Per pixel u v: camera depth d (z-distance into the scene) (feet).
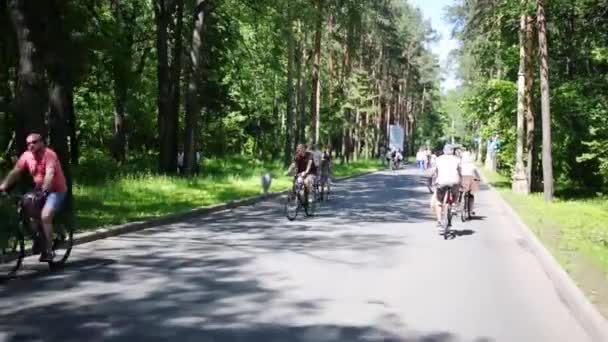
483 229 54.08
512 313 25.08
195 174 95.50
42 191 30.35
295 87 169.58
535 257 39.32
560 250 38.83
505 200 79.36
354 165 193.88
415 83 318.04
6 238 29.86
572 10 90.33
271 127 182.29
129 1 107.34
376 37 209.05
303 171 59.62
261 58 149.07
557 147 94.38
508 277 32.45
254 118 178.60
